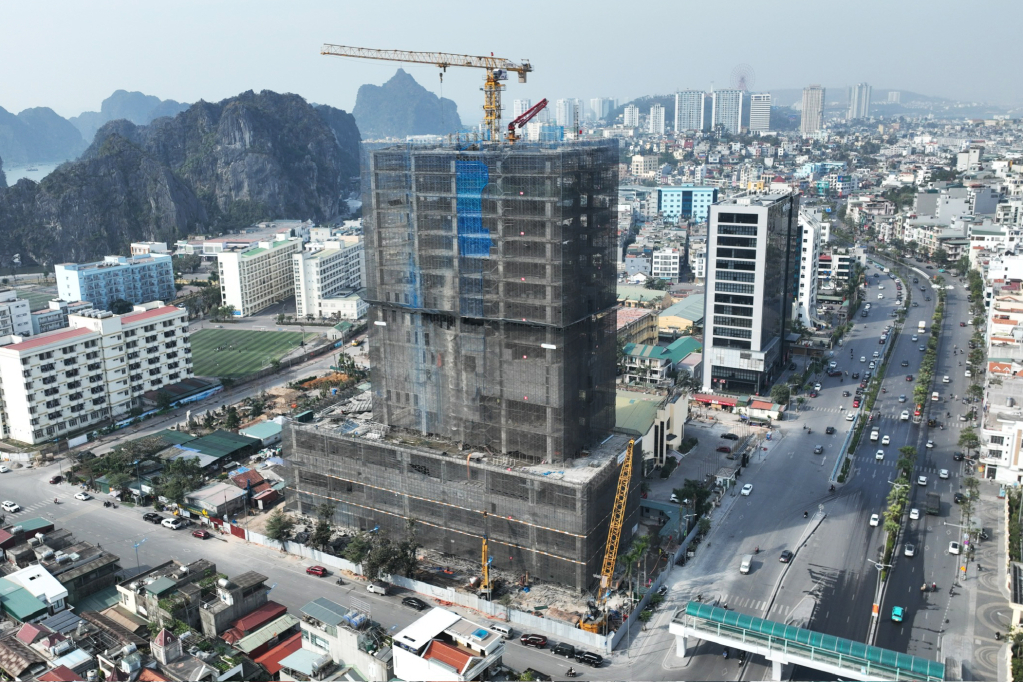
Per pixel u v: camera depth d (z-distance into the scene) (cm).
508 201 17375
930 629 16038
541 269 17250
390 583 17900
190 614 15762
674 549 19138
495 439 18862
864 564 18588
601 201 18450
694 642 15838
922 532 19975
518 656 15388
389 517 19650
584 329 18450
